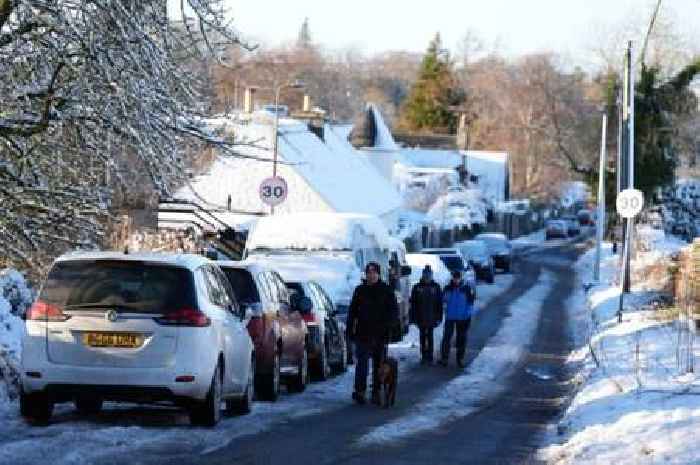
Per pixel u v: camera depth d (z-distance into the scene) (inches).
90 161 1141.7
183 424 872.3
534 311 2819.9
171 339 820.0
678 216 4645.7
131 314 819.4
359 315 1123.9
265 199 2149.4
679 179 4827.8
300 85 4234.7
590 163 5157.5
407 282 2237.9
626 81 2736.2
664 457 716.0
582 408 980.6
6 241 1191.6
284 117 3964.1
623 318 2021.4
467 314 1652.3
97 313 818.2
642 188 4411.9
